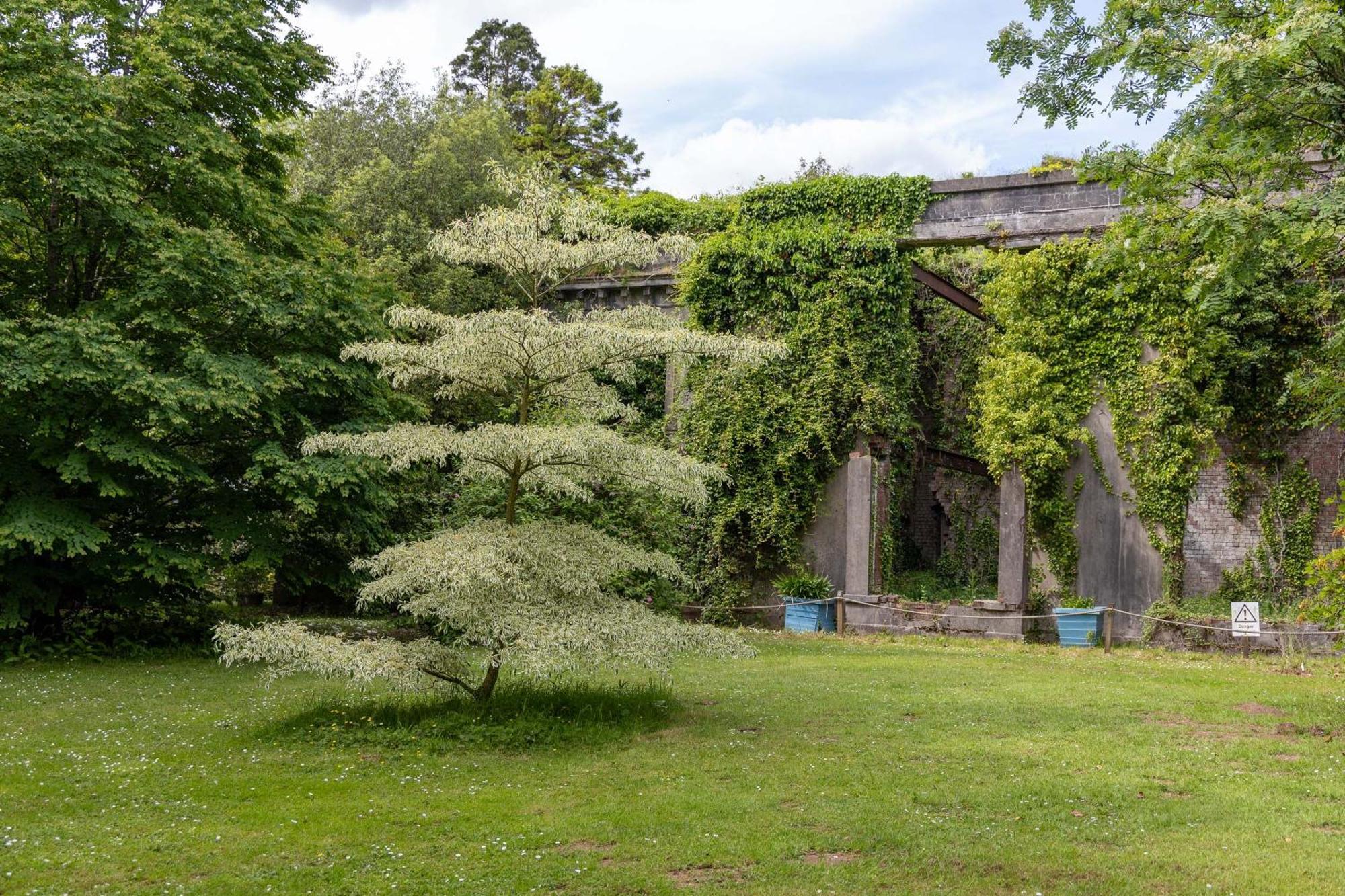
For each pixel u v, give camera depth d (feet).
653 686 38.96
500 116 108.68
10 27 47.09
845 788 26.45
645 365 78.74
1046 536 63.98
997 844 21.81
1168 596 60.49
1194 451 60.75
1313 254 33.68
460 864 20.77
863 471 68.95
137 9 57.00
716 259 74.13
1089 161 38.73
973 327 86.99
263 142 58.75
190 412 49.34
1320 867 20.25
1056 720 35.17
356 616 69.10
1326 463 59.21
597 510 61.31
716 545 72.84
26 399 46.47
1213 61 31.76
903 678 45.19
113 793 25.73
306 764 28.84
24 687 40.60
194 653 52.70
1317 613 35.40
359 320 55.06
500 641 32.55
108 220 49.19
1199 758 29.50
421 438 33.17
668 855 21.33
